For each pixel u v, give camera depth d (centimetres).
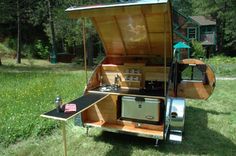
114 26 510
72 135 507
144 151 443
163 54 546
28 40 2767
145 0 379
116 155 430
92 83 522
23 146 458
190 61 603
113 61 586
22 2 2147
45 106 668
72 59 2473
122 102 471
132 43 541
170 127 495
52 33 2227
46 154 430
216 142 487
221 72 1526
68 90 868
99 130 531
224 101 800
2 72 1395
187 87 612
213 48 3083
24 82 1028
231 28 2680
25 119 562
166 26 467
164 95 450
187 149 455
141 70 535
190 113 670
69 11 425
